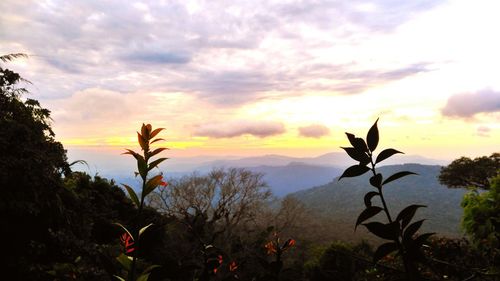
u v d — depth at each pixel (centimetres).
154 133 128
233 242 153
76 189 1021
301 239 1978
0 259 506
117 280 119
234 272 126
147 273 114
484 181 2250
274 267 122
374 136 84
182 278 113
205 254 128
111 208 1129
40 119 784
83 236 714
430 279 82
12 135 606
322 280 99
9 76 717
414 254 80
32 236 567
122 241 123
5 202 516
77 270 516
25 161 575
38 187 585
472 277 90
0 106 693
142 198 128
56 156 706
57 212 636
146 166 127
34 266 520
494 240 171
